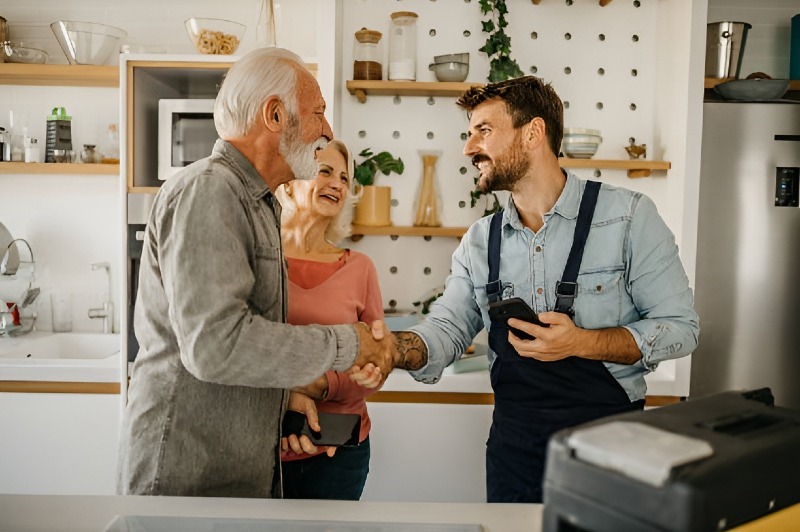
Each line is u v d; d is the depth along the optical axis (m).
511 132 1.54
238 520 0.98
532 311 1.46
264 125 1.29
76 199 3.10
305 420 1.38
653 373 2.57
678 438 0.68
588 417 1.51
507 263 1.62
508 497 1.58
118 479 1.30
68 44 2.74
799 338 2.61
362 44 2.73
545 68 2.88
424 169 2.77
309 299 1.71
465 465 2.42
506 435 1.58
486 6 2.76
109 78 2.81
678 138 2.59
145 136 2.65
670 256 1.53
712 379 2.63
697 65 2.51
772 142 2.58
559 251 1.57
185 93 2.73
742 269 2.61
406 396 2.42
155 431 1.25
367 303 1.82
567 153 2.68
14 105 3.06
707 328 2.62
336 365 1.25
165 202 1.21
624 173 2.88
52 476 2.56
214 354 1.12
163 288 1.25
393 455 2.42
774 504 0.69
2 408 2.54
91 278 3.11
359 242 2.93
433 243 2.93
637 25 2.86
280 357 1.16
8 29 3.07
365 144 2.89
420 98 2.88
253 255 1.27
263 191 1.31
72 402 2.54
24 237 3.10
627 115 2.88
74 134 3.07
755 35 3.03
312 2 3.03
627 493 0.64
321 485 1.65
